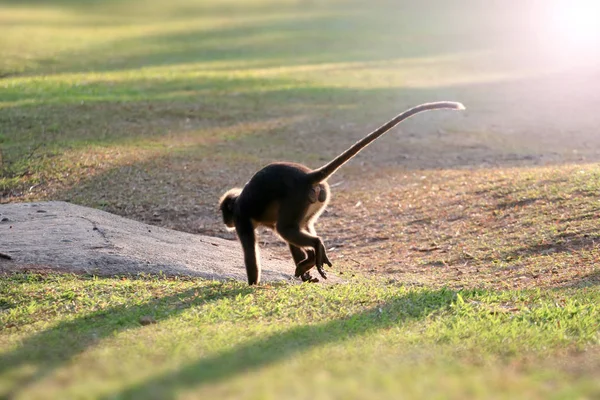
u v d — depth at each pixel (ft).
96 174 76.18
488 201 63.93
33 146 82.43
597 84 127.75
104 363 29.45
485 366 29.07
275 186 42.80
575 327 34.63
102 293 41.63
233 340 32.27
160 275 47.26
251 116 101.60
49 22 209.77
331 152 87.86
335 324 35.27
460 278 49.06
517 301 40.01
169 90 114.52
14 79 120.06
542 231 54.95
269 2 278.87
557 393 25.48
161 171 77.82
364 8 254.88
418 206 66.28
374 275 51.42
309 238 41.78
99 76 125.49
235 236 63.41
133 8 260.21
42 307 39.37
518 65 148.87
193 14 242.58
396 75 135.44
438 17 231.71
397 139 94.07
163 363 29.32
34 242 50.42
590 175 64.49
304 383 26.02
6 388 27.02
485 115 106.32
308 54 160.66
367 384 26.02
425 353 30.45
